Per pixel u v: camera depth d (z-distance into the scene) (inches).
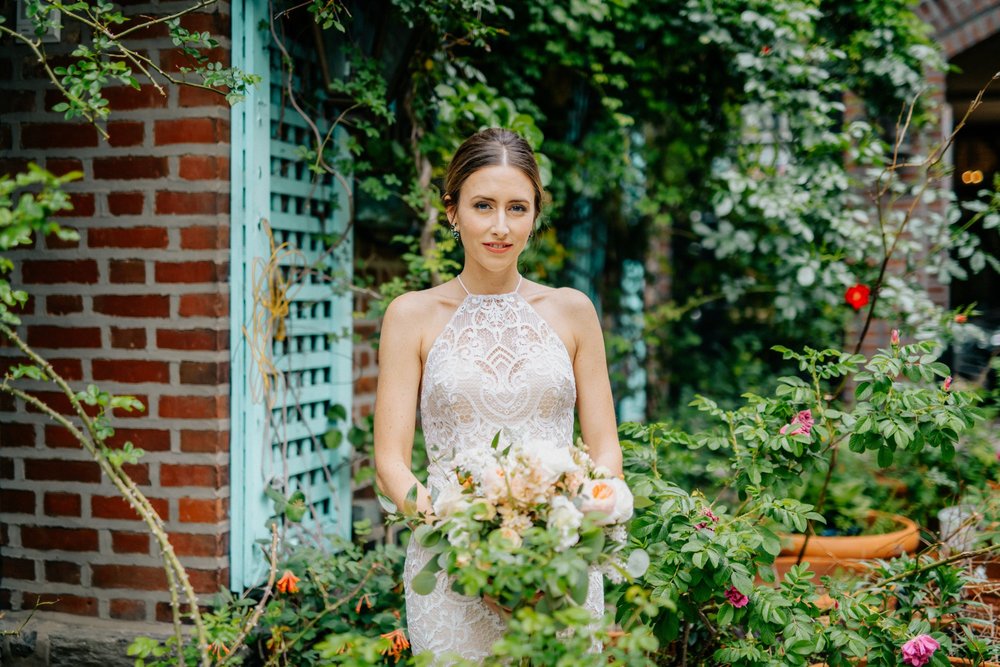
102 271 117.9
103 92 117.1
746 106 172.1
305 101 130.4
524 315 88.4
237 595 116.4
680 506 97.3
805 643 92.8
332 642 70.6
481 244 85.0
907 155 200.4
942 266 171.0
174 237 115.6
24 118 119.9
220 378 115.6
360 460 139.3
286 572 106.4
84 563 119.7
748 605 95.7
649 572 94.1
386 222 155.9
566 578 66.8
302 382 133.2
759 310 233.6
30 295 119.9
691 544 92.0
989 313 262.8
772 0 163.3
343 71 134.0
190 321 115.3
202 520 115.7
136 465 117.4
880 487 161.8
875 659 96.6
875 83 179.0
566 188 201.0
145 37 115.6
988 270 263.6
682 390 228.5
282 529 124.0
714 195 183.8
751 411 110.7
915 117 181.9
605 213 229.0
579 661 64.7
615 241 235.3
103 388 118.1
